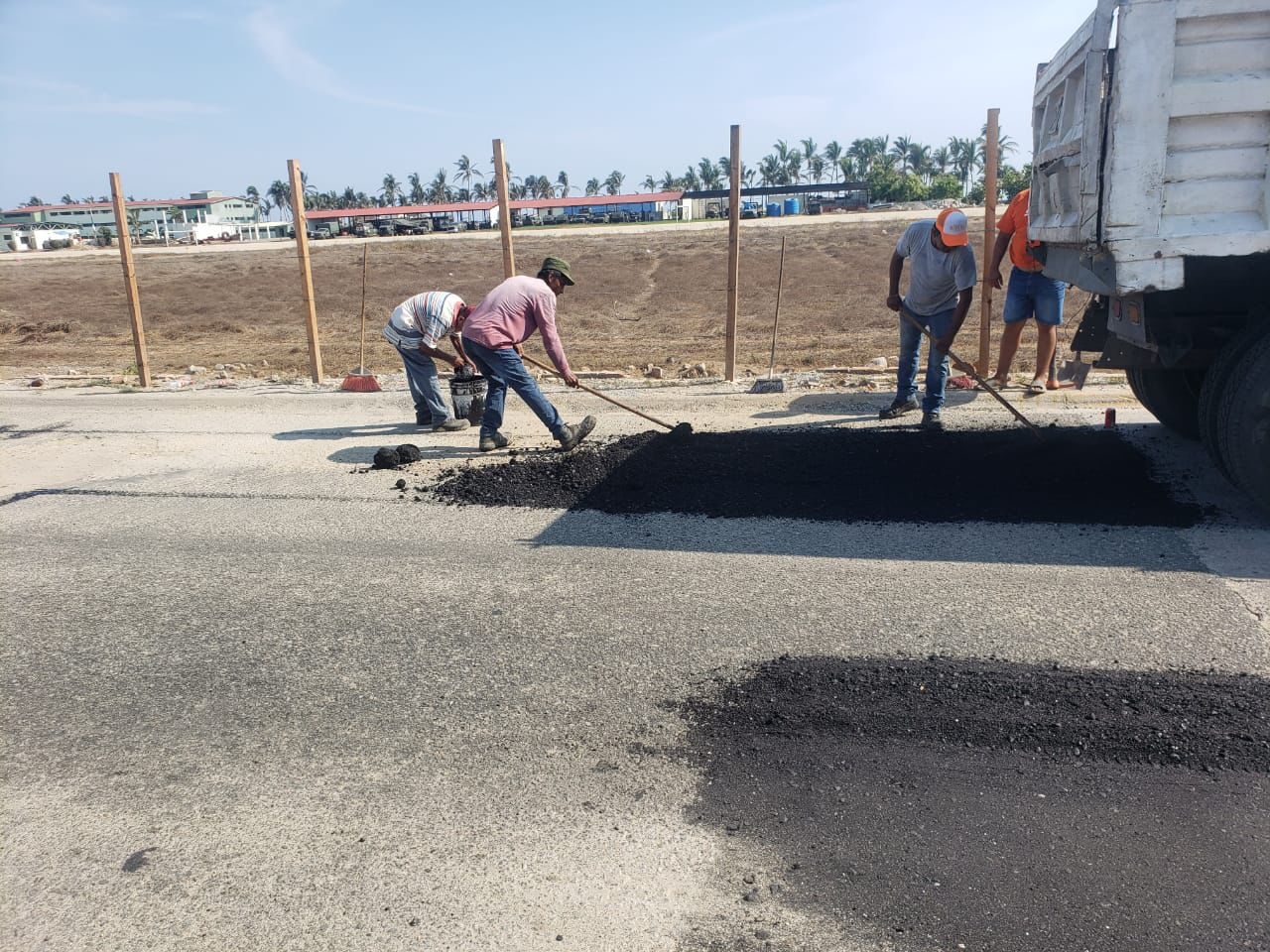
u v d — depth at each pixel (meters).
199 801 2.93
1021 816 2.69
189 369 13.18
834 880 2.48
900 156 117.75
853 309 17.30
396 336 7.55
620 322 17.52
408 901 2.46
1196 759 2.88
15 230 83.50
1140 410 7.34
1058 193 5.40
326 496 6.20
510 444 7.35
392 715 3.39
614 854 2.61
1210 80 4.01
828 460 6.26
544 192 136.62
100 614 4.42
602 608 4.24
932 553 4.69
